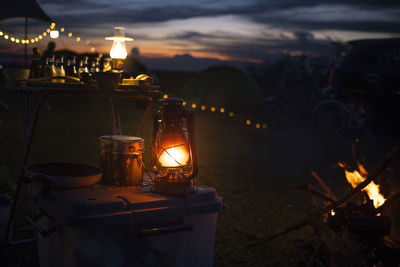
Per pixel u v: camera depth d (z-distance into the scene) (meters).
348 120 8.96
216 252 3.18
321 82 10.49
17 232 3.32
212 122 11.38
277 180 5.57
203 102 11.32
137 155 2.38
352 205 2.64
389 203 2.61
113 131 2.96
